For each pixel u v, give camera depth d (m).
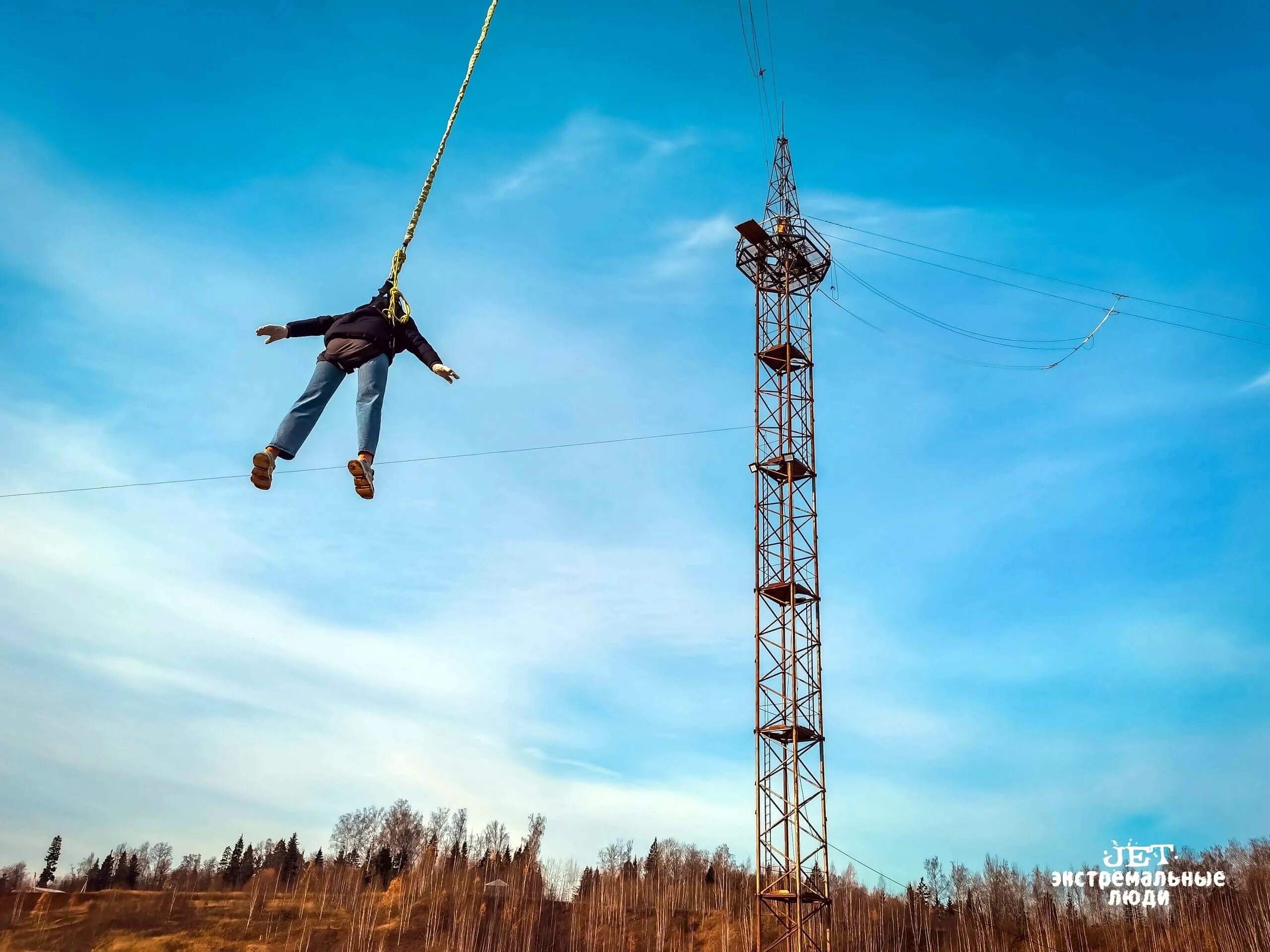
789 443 61.38
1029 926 139.38
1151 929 127.25
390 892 153.12
